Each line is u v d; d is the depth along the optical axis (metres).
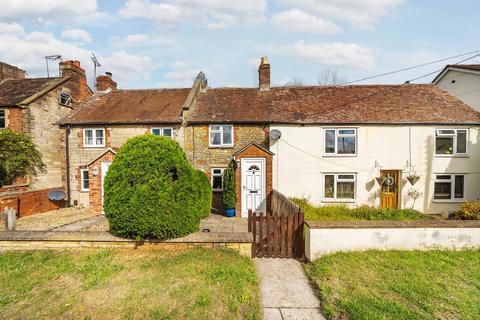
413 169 13.69
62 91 16.41
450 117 13.76
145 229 6.39
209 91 17.78
